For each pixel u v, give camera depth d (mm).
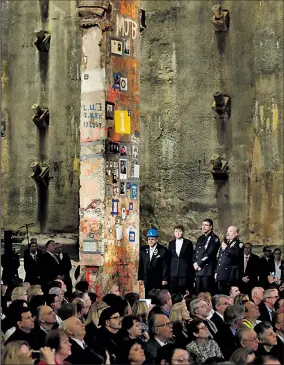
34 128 34969
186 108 32344
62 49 34375
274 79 30375
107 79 19594
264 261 22656
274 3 30422
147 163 33125
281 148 30125
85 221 19750
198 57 32125
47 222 34469
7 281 21875
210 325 13242
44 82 34812
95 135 19625
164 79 32875
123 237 20047
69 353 9805
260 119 30594
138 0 20391
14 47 35531
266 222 30281
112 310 11953
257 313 14547
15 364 8547
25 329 11883
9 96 35594
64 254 21859
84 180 19766
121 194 19984
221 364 9078
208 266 21016
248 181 30766
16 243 34875
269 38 30516
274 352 11906
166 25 32875
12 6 35625
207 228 21172
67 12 34250
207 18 31969
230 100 31266
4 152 35594
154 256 20125
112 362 10703
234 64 31297
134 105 20344
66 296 17391
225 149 31359
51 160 34500
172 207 32531
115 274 19812
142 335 12938
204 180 31797
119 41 19922
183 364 9906
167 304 15297
